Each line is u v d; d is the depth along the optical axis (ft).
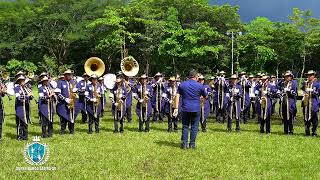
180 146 36.73
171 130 46.73
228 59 148.77
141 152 33.86
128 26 151.12
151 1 157.79
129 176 26.71
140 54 157.48
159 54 144.77
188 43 142.20
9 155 32.42
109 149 35.04
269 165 29.99
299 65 168.86
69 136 42.22
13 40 174.70
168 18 148.46
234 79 46.75
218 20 157.07
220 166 29.50
